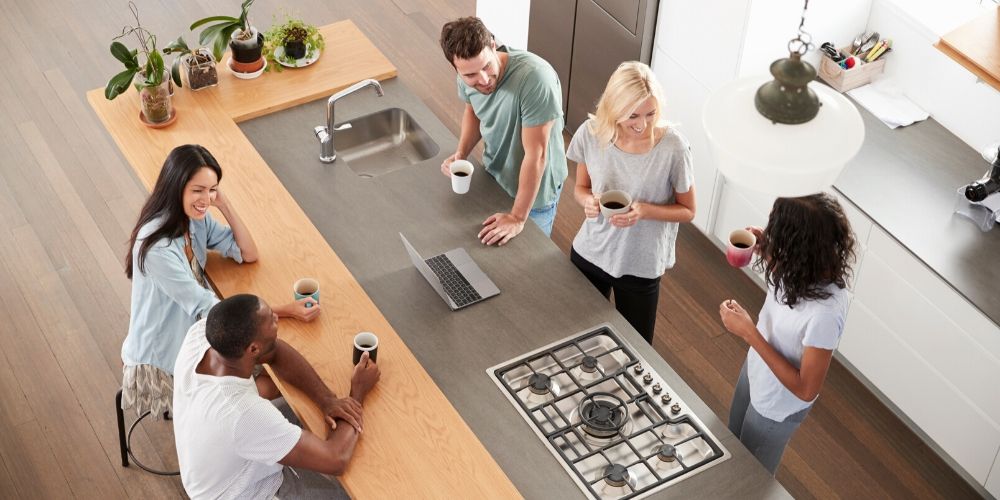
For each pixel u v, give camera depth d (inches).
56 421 158.7
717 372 171.5
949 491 156.0
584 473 114.0
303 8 249.0
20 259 184.9
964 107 164.1
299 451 110.1
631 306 147.0
